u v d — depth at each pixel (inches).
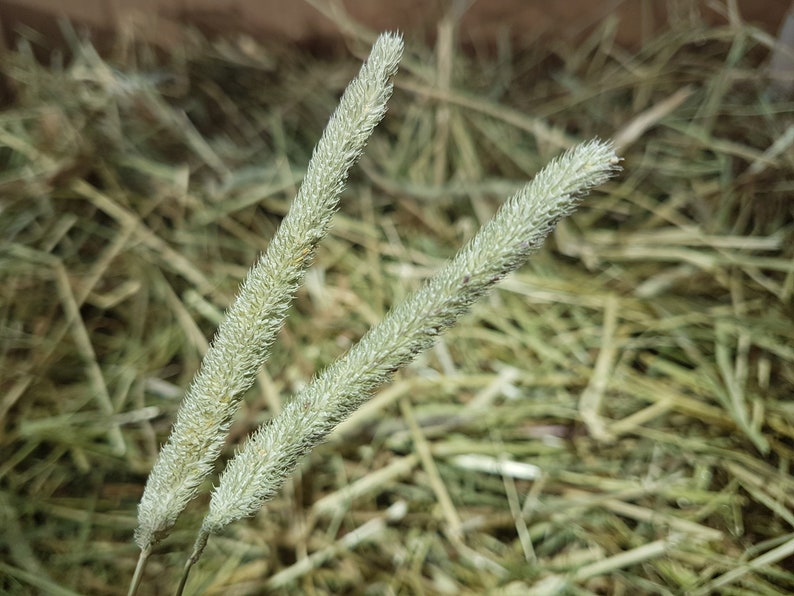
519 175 14.3
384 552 9.6
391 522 9.9
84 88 14.3
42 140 13.2
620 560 9.3
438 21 15.8
